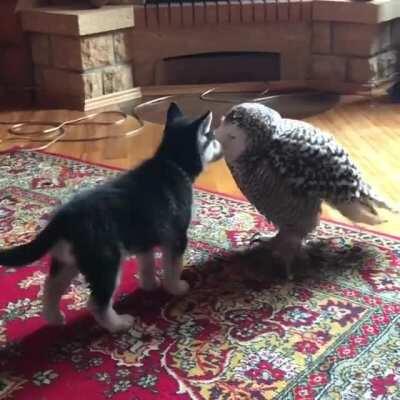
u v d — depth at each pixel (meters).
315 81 3.22
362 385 1.21
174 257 1.49
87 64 2.99
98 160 2.39
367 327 1.39
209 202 2.00
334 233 1.81
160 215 1.39
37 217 1.92
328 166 1.54
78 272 1.38
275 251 1.68
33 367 1.30
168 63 3.31
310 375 1.25
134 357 1.32
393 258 1.67
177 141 1.47
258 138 1.55
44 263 1.67
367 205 1.64
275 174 1.54
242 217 1.90
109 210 1.31
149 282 1.54
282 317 1.44
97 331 1.41
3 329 1.42
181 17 3.17
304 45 3.21
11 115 2.97
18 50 3.14
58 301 1.40
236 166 1.60
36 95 3.19
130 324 1.42
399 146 2.44
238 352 1.32
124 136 2.65
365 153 2.38
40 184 2.16
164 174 1.43
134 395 1.21
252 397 1.19
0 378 1.27
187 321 1.44
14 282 1.59
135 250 1.38
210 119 1.52
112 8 3.04
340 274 1.60
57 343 1.37
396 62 3.23
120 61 3.14
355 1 3.03
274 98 3.10
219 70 3.38
